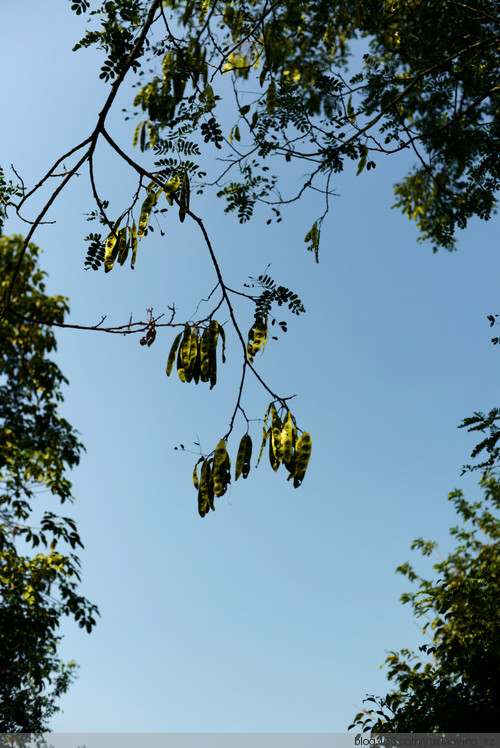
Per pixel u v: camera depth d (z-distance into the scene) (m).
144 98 2.95
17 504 9.48
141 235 2.84
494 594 6.67
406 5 3.94
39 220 2.68
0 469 9.42
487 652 6.14
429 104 4.49
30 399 10.44
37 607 8.63
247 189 4.20
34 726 9.77
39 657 9.05
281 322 2.87
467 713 5.81
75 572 8.97
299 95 4.00
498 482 7.59
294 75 3.81
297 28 3.67
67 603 8.82
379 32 4.09
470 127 4.54
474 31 4.11
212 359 2.65
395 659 7.11
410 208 5.09
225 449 2.53
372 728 6.20
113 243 2.83
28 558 8.92
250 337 2.83
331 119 4.08
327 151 3.90
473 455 4.89
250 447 2.52
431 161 4.69
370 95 4.40
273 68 3.30
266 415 2.58
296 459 2.47
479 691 6.03
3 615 8.20
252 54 3.44
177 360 2.66
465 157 4.60
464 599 6.63
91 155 2.73
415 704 6.35
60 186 2.71
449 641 6.40
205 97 3.04
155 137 3.02
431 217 5.09
